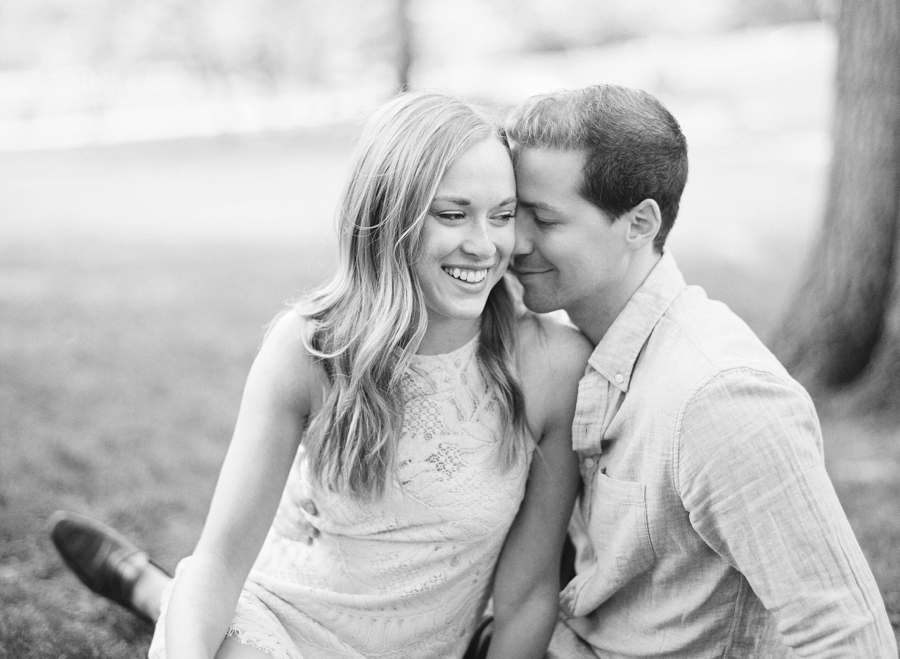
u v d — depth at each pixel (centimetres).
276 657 173
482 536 186
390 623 189
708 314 175
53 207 1212
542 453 191
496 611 195
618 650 187
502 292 185
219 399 460
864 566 155
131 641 239
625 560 177
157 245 932
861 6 402
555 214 173
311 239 956
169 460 374
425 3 2423
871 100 402
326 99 2389
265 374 185
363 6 2300
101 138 2198
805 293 437
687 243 900
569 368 187
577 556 204
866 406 404
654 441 166
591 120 170
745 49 2234
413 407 181
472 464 183
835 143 420
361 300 176
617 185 170
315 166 1641
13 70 2553
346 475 178
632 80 2123
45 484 338
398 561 185
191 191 1383
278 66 2359
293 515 194
